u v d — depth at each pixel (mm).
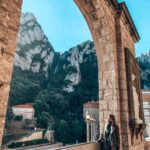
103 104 5121
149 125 10359
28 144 32094
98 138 4727
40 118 56312
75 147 3354
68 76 78625
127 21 6691
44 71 79562
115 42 5719
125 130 4777
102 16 5141
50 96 65375
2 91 1760
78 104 68375
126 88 5352
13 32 2004
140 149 5781
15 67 69125
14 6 2080
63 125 53281
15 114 52312
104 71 5395
